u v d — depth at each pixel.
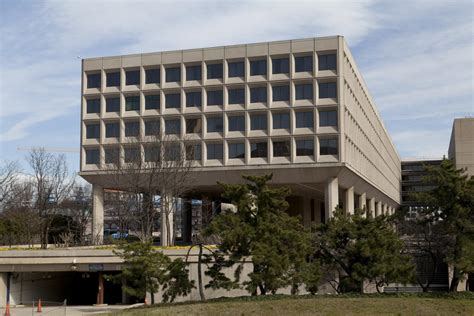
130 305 37.91
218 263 30.38
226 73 64.94
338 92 61.66
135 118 66.94
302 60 63.16
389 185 115.19
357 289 32.47
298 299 28.95
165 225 62.41
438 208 31.66
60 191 81.06
